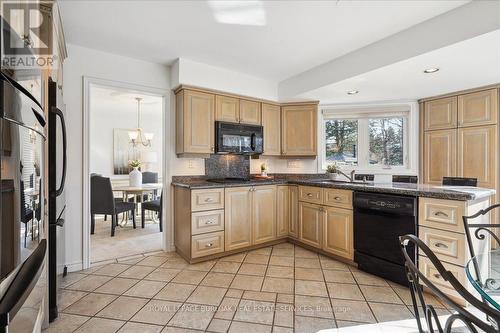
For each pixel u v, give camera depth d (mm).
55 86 1734
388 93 3396
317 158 3992
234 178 3730
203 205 2836
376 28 2262
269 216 3387
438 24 2057
